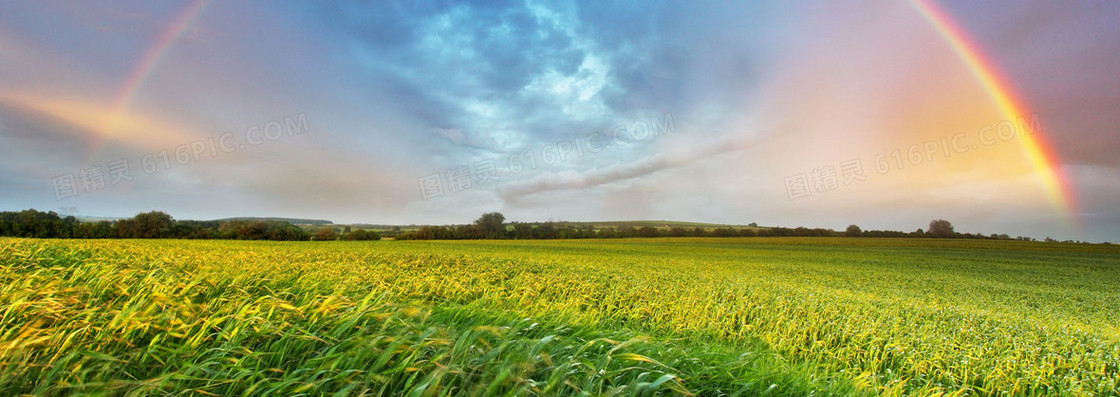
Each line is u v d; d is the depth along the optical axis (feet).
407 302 19.40
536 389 8.77
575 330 16.85
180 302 12.84
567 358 11.30
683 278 57.21
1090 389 20.86
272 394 8.62
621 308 32.32
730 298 40.14
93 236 184.44
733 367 14.02
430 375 8.66
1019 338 29.27
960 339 28.94
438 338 10.43
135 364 9.48
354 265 39.70
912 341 26.86
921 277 85.51
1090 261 149.07
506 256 90.22
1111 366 24.39
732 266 96.17
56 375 8.14
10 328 10.07
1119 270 118.52
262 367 10.08
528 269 58.13
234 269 22.29
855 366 21.47
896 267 110.73
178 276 18.44
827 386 15.19
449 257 70.38
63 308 11.30
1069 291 70.54
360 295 19.57
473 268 53.21
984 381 21.22
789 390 13.67
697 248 186.60
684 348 17.10
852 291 56.80
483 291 30.68
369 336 10.23
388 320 11.10
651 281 50.39
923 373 22.08
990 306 50.26
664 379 9.67
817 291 50.08
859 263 120.78
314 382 8.77
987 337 29.68
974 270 107.45
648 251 156.97
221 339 11.19
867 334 27.48
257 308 11.62
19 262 21.61
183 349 9.55
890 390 17.10
